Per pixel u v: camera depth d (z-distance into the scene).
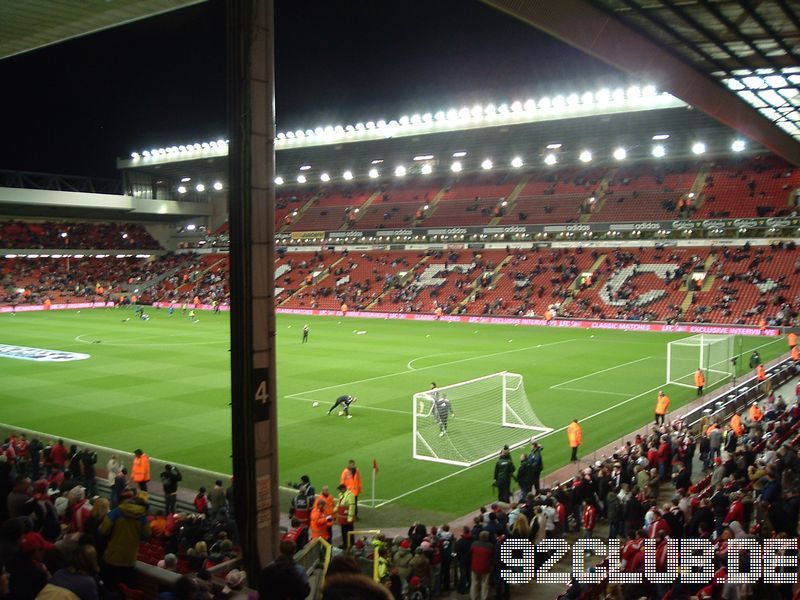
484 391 34.28
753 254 63.47
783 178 68.06
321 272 84.38
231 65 12.75
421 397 27.97
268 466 13.12
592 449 25.05
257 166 12.81
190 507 18.58
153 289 90.69
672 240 68.19
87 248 91.94
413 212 85.50
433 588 13.61
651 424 28.34
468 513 19.17
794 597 10.02
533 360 44.12
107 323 66.69
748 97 30.73
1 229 86.62
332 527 17.88
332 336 57.09
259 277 12.92
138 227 99.50
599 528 17.39
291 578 3.55
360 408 31.33
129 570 8.05
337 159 84.44
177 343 52.53
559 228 73.62
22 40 24.81
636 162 76.81
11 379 38.09
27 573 6.29
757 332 54.69
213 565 12.02
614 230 70.75
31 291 83.25
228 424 28.64
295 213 94.88
